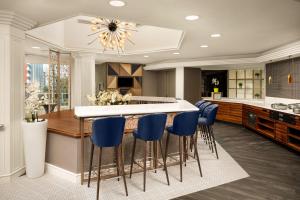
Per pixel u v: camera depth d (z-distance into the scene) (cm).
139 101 903
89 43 714
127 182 351
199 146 553
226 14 340
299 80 585
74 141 353
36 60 835
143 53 746
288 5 302
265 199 299
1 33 333
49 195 312
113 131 300
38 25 382
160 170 397
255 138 651
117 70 1012
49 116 512
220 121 945
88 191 324
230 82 1006
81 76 773
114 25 542
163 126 333
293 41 537
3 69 338
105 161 376
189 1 289
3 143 345
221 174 382
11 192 320
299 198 302
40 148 367
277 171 397
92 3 293
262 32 452
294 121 496
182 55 788
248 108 755
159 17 354
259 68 900
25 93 382
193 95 945
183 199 301
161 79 1092
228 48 642
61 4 296
